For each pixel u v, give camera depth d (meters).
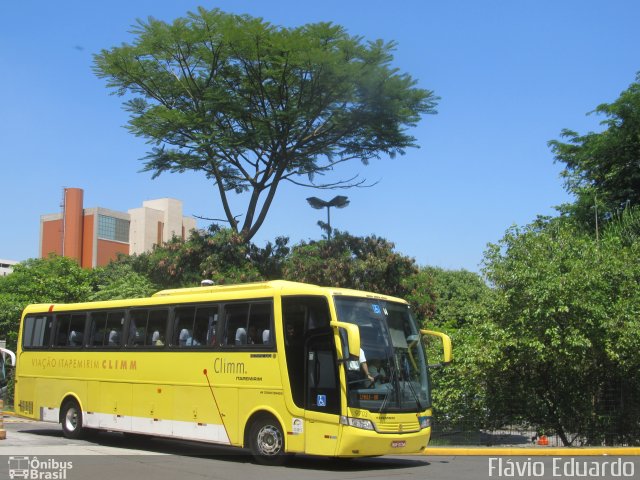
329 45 26.48
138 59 27.14
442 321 26.67
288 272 25.89
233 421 14.28
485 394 19.89
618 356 18.00
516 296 19.02
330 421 12.80
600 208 31.92
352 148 29.27
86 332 18.23
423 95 27.67
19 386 19.94
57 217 62.31
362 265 25.41
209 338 15.12
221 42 25.98
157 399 15.95
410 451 13.34
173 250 28.75
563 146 37.34
